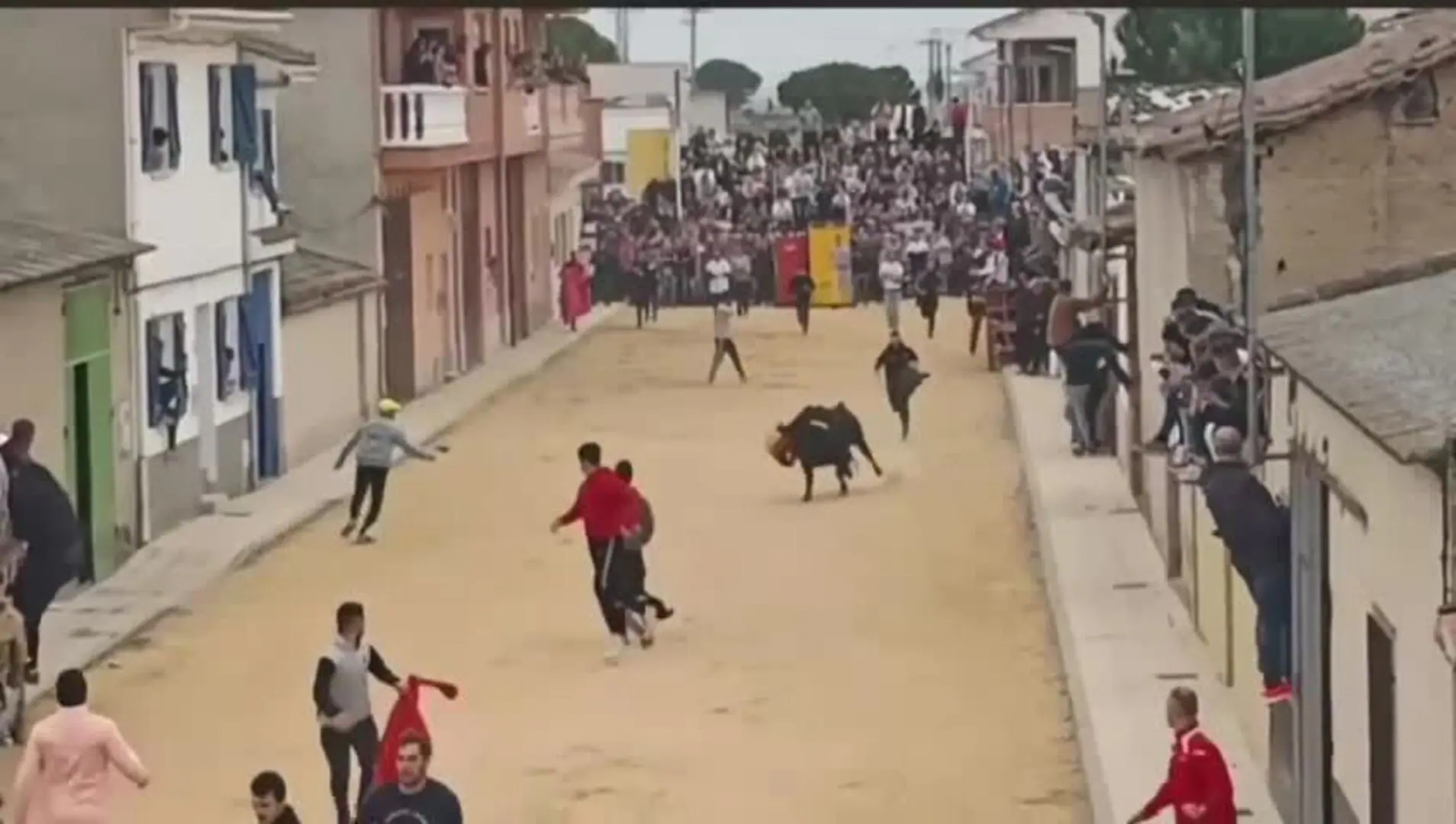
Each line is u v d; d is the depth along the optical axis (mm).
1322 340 18188
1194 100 40500
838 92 145750
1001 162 96438
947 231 85438
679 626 28734
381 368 51094
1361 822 16391
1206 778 17062
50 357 30562
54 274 29984
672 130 99688
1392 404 14375
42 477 25359
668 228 84688
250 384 40375
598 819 20625
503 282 66875
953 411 50688
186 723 24359
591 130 86688
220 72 38562
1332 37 50656
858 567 32656
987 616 29281
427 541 35500
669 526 36156
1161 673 25062
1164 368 28500
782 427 38656
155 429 35312
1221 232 27969
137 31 34500
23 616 23812
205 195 37938
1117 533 33875
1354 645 16578
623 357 64750
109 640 28125
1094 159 50438
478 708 24703
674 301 81438
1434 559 13641
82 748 17656
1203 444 24094
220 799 21344
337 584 32156
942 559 33219
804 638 28047
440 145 53719
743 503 38500
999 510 37562
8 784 21672
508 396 56094
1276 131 25578
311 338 45500
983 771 22172
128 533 33875
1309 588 18359
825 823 20484
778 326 73125
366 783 19562
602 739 23375
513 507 38594
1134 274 36938
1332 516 17422
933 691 25359
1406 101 25422
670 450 45344
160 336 35719
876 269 80625
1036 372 55844
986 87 115062
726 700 24969
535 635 28375
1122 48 61844
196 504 37375
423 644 27969
